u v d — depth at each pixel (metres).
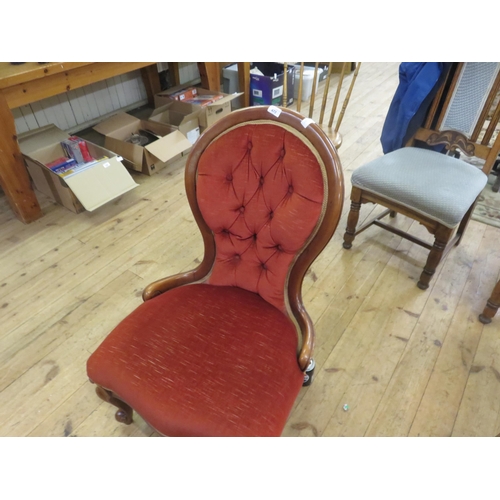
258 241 1.00
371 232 1.97
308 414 1.24
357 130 2.91
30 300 1.61
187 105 2.62
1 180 1.84
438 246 1.50
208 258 1.13
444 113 1.60
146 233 1.98
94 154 2.27
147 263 1.80
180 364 0.89
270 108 0.88
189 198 1.03
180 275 1.15
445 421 1.22
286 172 0.88
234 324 0.97
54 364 1.38
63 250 1.86
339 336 1.47
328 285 1.68
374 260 1.81
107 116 2.98
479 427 1.20
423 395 1.29
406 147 1.72
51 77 1.77
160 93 2.91
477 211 2.09
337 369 1.36
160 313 1.00
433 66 1.50
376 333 1.48
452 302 1.60
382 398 1.28
